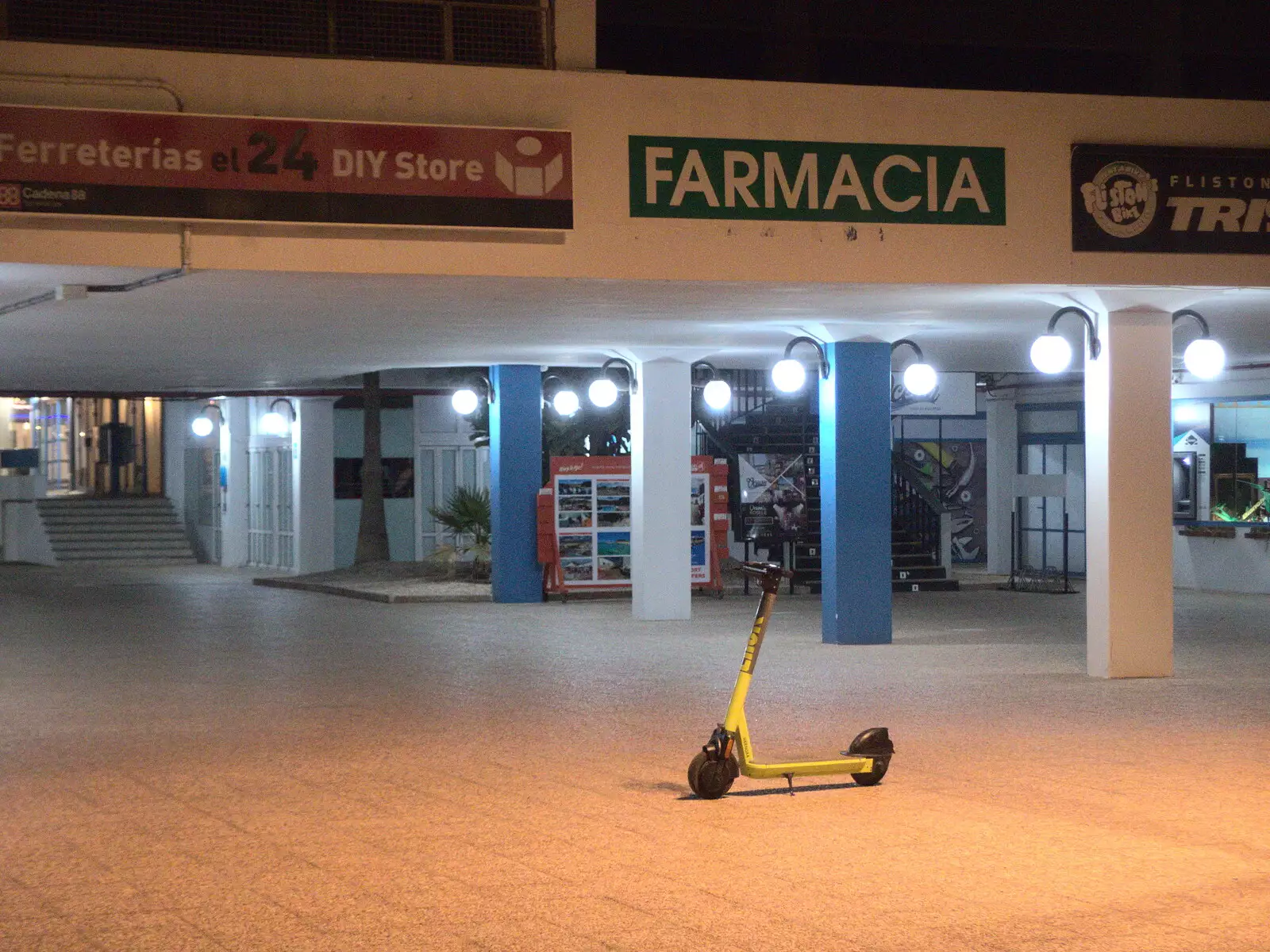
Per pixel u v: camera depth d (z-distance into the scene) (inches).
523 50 451.5
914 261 465.7
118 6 431.5
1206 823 305.0
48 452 1592.0
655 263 444.8
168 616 784.3
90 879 267.0
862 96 461.1
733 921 239.9
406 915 244.1
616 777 354.6
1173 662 564.4
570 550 872.9
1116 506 533.6
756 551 1031.6
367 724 433.4
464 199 427.2
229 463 1248.8
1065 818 310.2
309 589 970.1
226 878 266.8
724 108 450.3
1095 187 479.8
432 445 1167.0
